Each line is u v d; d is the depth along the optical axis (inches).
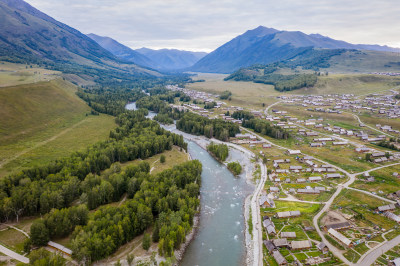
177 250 3656.5
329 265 3228.3
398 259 3189.0
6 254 3176.7
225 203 5049.2
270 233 3946.9
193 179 5285.4
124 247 3585.1
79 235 3272.6
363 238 3715.6
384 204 4611.2
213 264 3449.8
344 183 5506.9
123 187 4798.2
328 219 4151.1
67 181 4512.8
